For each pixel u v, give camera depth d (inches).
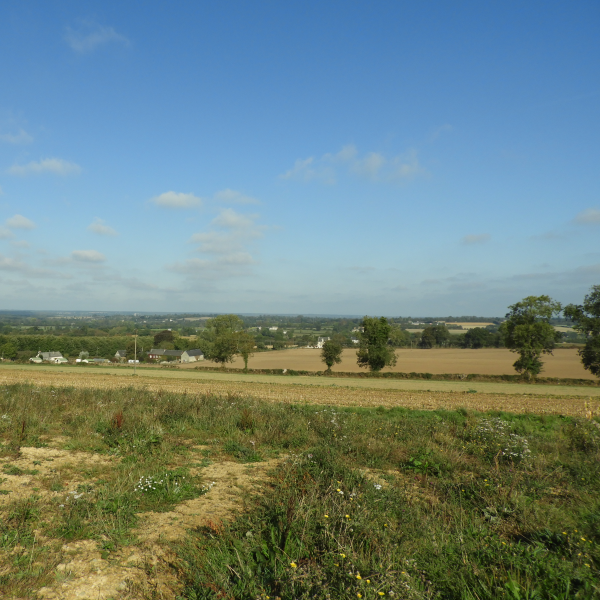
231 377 1800.0
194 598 165.9
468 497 291.7
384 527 221.8
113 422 460.4
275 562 185.2
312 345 5477.4
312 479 309.1
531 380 1831.9
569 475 346.0
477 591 164.2
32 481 302.5
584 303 1732.3
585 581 165.2
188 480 318.7
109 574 184.4
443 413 792.3
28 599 162.9
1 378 1464.1
